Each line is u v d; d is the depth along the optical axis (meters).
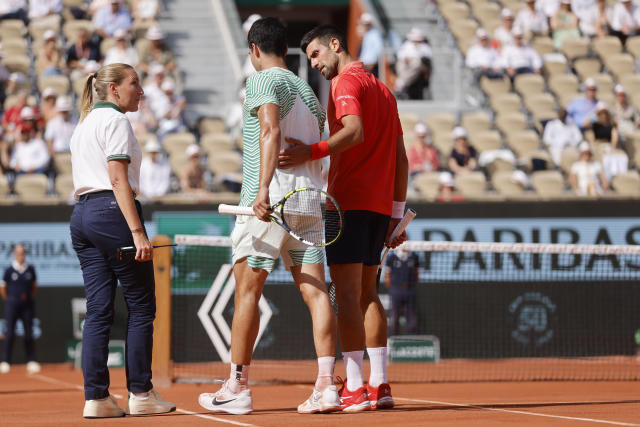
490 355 34.09
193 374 28.81
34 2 48.69
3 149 39.12
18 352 34.34
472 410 13.99
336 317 13.46
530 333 34.22
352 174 13.57
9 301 32.94
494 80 45.88
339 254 13.48
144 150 38.41
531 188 39.03
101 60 45.94
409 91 44.59
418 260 33.91
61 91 43.75
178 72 45.41
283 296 33.53
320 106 13.74
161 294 23.39
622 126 44.06
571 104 42.97
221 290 29.33
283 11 64.00
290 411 14.07
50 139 39.16
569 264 34.44
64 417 14.12
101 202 13.29
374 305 14.12
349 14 62.19
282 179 13.00
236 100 44.94
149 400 13.73
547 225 34.59
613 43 49.97
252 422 12.10
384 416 12.72
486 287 34.22
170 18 51.12
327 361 13.07
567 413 13.64
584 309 34.31
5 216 34.34
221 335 29.20
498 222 34.53
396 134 14.30
